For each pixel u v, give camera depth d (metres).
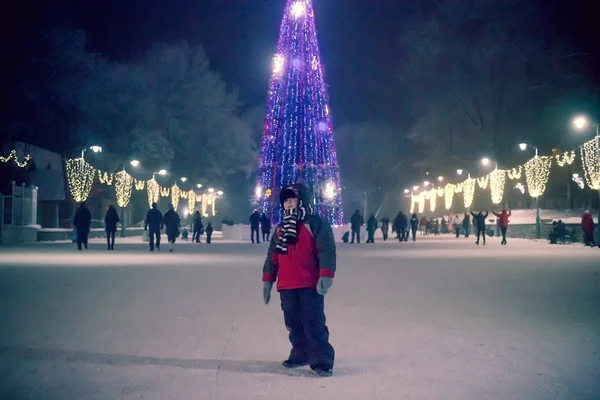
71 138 55.47
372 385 6.26
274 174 49.62
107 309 11.52
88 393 5.93
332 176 48.41
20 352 7.77
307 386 6.21
